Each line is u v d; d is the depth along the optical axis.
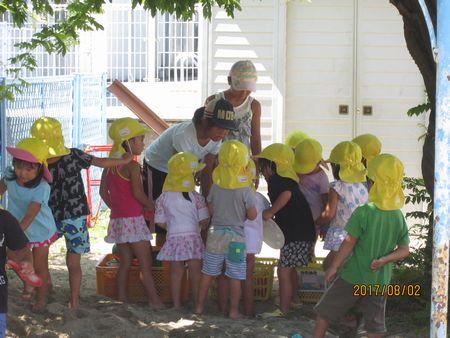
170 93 13.29
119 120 7.88
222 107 7.59
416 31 7.58
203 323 7.39
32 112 9.89
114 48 13.59
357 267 6.62
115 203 7.83
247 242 7.61
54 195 7.46
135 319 7.46
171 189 7.69
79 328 7.12
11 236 6.21
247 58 12.26
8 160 9.22
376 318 6.66
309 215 7.73
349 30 12.23
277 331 7.26
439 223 5.62
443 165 5.60
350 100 12.28
